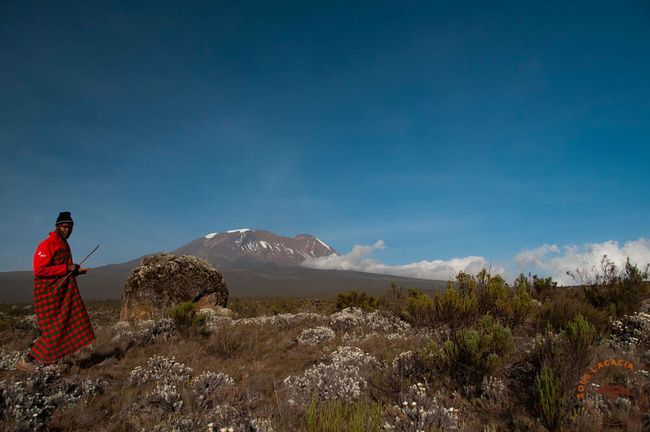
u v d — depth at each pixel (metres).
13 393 4.88
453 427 4.11
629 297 9.98
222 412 4.67
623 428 4.00
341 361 6.78
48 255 6.09
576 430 4.02
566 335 5.07
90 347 8.12
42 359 6.05
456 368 5.48
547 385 4.25
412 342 8.08
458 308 7.39
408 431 4.11
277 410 4.79
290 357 8.39
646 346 7.30
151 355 8.02
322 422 4.25
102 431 4.43
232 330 10.23
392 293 17.16
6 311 25.17
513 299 7.82
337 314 13.95
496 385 5.02
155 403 5.00
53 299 6.15
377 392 5.39
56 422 4.64
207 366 7.34
